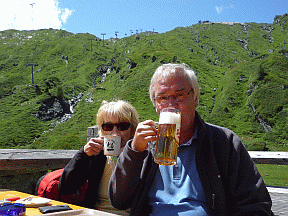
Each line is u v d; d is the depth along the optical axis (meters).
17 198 1.62
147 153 1.63
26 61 128.00
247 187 1.64
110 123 2.35
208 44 129.88
